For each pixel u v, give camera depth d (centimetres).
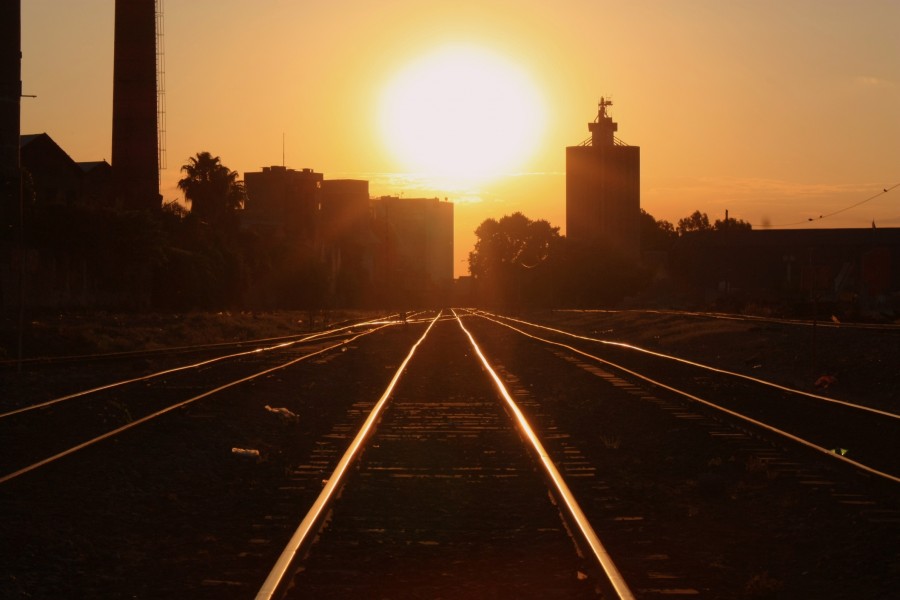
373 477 2720
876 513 2228
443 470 2834
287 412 4078
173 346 9056
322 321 16200
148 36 17862
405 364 6688
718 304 18062
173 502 2445
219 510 2362
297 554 1823
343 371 6588
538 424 3875
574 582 1728
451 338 11400
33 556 1903
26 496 2402
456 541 2031
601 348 9569
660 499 2491
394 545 1994
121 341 8656
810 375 6122
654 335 11425
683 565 1864
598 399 4788
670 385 5556
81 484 2567
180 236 18712
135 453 3042
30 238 13575
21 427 3562
